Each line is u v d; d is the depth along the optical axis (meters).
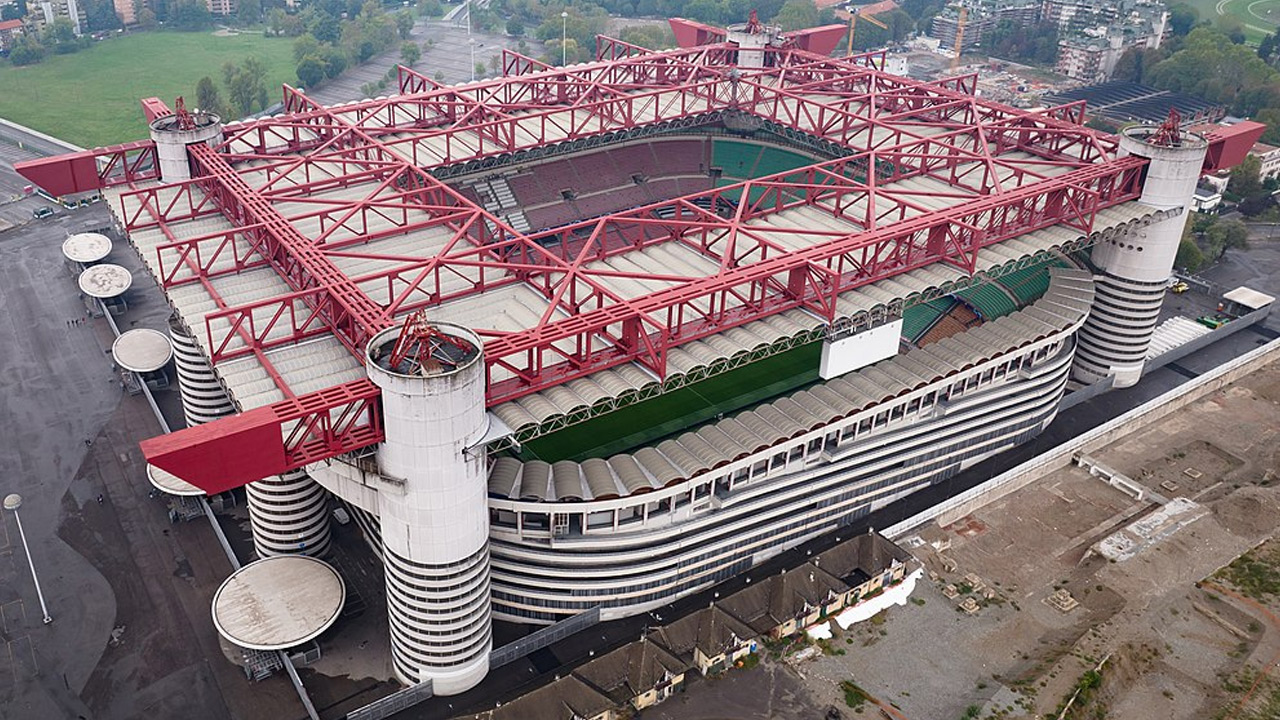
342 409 105.31
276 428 93.56
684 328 121.12
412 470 98.19
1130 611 123.50
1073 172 152.25
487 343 105.38
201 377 143.75
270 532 125.88
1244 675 115.25
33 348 176.25
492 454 122.44
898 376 135.00
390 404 95.38
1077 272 162.75
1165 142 157.12
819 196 161.75
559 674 114.69
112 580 126.56
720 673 113.75
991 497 143.00
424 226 145.12
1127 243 162.00
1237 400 169.62
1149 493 144.62
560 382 109.69
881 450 134.88
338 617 117.50
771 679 113.12
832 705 110.00
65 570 127.88
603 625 122.12
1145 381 174.25
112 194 156.62
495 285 134.88
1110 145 168.00
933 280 133.38
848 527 138.12
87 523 135.88
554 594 119.00
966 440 145.25
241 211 143.12
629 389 110.50
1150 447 156.25
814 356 147.75
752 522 125.38
